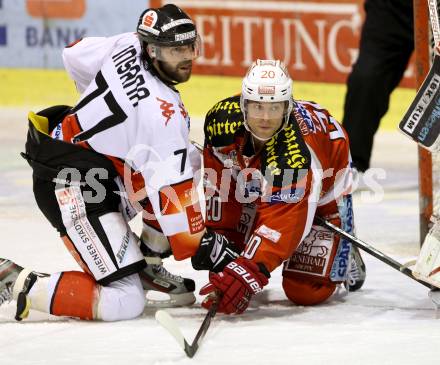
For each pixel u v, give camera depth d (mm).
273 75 11367
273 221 11656
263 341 10805
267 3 27672
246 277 11469
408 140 25984
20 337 11156
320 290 12625
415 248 16062
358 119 20906
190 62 11812
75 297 11664
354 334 11031
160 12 11641
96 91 11898
